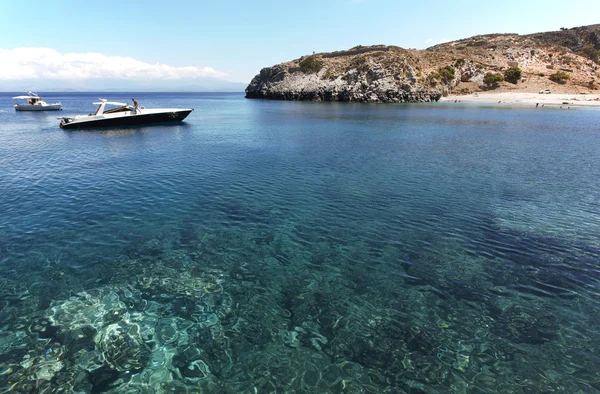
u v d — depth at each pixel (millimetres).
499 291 9633
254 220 14891
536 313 8656
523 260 11344
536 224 14219
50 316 8555
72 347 7523
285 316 8664
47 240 12688
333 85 112438
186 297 9453
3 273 10453
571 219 14672
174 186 19641
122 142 35375
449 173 22562
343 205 16734
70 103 124500
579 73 127375
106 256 11625
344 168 24141
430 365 7020
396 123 52000
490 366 6965
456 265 11086
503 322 8328
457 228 13953
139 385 6566
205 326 8289
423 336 7879
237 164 25359
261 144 34219
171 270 10836
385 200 17406
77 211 15641
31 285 9875
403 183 20344
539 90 110625
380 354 7340
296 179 21312
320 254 11930
